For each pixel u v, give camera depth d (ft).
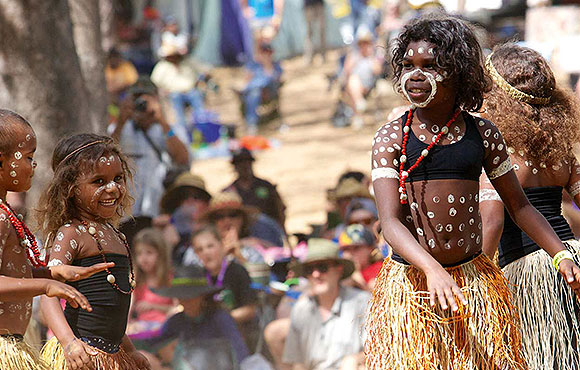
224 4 237.25
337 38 257.14
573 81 93.86
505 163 34.63
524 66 39.47
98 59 85.15
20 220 35.42
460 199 33.42
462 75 33.09
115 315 36.73
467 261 34.32
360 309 62.59
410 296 33.68
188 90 157.07
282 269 74.33
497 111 39.19
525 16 122.72
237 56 239.91
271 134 174.70
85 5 84.99
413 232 33.60
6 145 34.45
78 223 36.55
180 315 61.93
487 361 33.76
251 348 63.72
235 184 92.94
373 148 33.96
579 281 34.37
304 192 131.44
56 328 34.96
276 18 236.02
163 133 85.46
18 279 32.17
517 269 39.09
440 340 33.73
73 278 33.45
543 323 38.29
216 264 65.57
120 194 37.06
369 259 68.44
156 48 195.42
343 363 61.46
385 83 195.42
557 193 39.70
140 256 66.23
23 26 68.28
